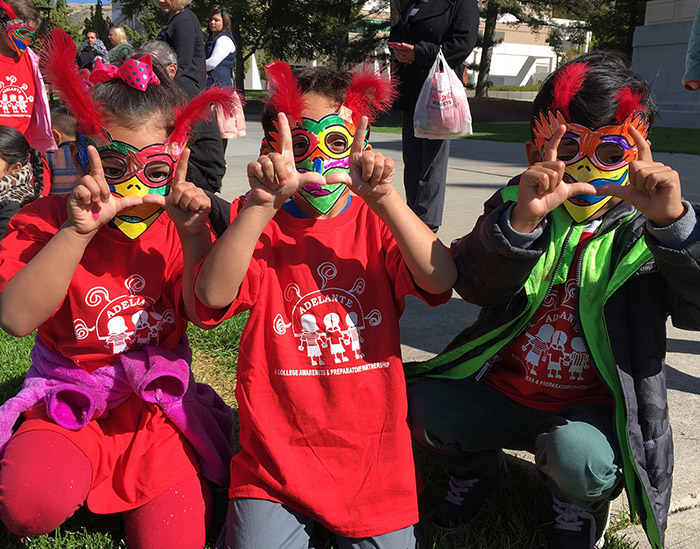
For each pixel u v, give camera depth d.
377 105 1.80
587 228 1.81
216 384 2.83
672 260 1.56
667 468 1.72
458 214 5.67
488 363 1.96
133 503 1.81
